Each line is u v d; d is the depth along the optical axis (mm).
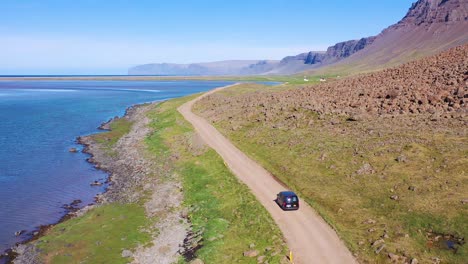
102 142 93375
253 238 39094
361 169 51094
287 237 37562
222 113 105438
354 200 44500
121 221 47188
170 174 64438
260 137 75438
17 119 129625
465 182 42594
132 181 63656
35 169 71375
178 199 53656
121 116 138125
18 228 46594
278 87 146250
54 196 57656
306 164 57375
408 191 43500
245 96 125938
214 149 72062
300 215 42406
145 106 157125
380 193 44625
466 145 50281
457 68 82688
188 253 38844
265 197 48250
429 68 91688
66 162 76375
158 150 80312
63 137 100188
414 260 31969
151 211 50188
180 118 108188
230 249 37812
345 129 68000
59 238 42875
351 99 84688
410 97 74812
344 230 38562
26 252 40156
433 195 41531
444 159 48219
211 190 54188
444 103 68438
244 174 57719
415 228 37000
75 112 148500
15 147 88375
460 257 32062
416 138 56125
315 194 47688
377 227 38156
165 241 41781
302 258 33719
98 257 38656
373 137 60656
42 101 191000
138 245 41062
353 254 34156
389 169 49531
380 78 99375
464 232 34938
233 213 45719
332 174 52312
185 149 76938
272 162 61469
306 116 80938
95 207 52750
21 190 60062
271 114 87750
